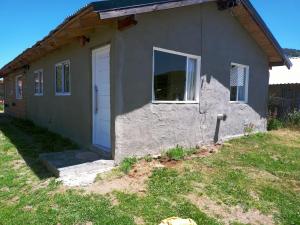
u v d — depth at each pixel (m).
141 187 5.05
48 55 10.62
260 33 10.16
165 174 5.64
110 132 6.34
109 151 6.47
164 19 6.96
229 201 4.72
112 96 6.14
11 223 3.91
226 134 9.48
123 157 6.21
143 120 6.57
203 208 4.46
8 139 9.35
